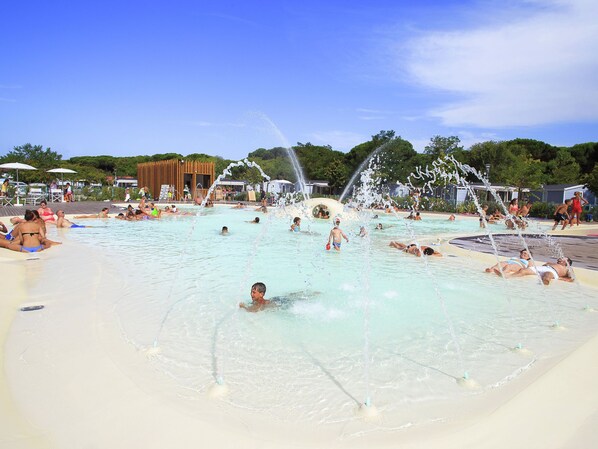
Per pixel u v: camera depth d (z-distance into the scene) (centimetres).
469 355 444
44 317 532
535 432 299
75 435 288
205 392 350
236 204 3309
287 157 6116
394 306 625
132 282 737
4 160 5903
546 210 2664
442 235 1636
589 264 1011
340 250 1167
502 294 712
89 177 6372
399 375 392
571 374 394
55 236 1365
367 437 288
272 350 447
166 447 275
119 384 360
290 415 316
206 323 529
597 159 5700
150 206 2105
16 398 335
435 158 4809
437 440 285
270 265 929
